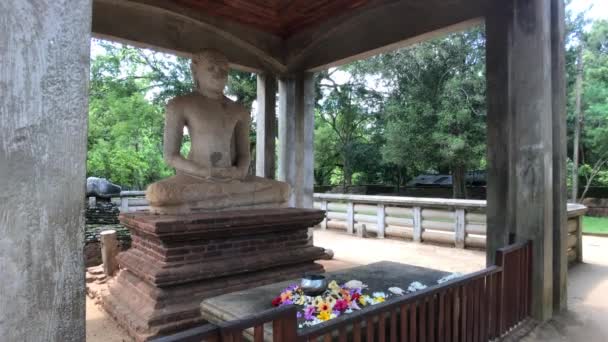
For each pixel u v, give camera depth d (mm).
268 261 4504
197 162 4902
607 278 6070
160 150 16266
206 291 4023
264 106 7234
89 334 3812
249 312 2732
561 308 4316
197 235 4023
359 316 2047
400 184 21359
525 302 3838
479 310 3023
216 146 5031
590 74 14609
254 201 5012
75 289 1291
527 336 3562
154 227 3721
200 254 4098
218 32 6270
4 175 1155
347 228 10344
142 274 3977
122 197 9422
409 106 13555
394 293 3035
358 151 18375
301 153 7312
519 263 3707
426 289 2506
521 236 4102
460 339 2799
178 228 3844
